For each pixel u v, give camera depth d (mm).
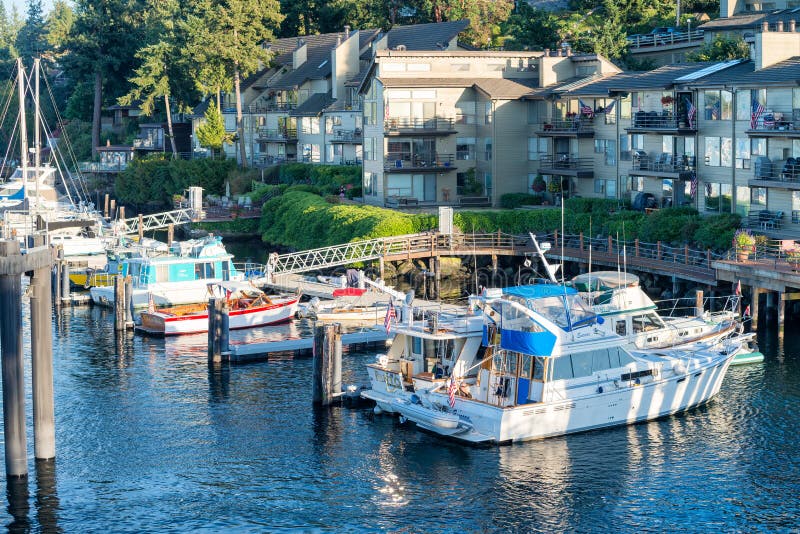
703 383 51250
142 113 162875
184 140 158250
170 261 75750
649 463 44719
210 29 132000
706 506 40844
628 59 122188
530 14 127062
